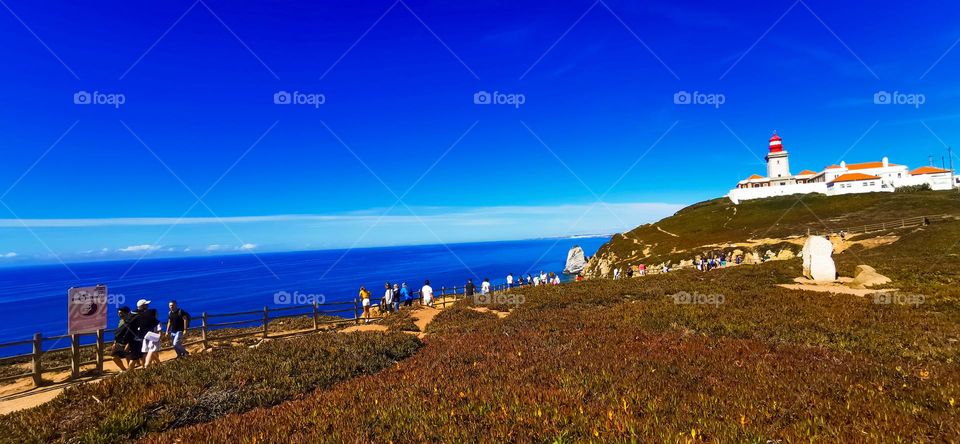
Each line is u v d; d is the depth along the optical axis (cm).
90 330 1459
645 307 1922
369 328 2242
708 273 3462
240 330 2389
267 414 827
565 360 1095
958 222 5647
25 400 1206
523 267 18388
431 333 1841
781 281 2825
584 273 11494
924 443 589
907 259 3772
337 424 732
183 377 1112
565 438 636
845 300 1906
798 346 1208
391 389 941
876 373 926
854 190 12094
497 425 682
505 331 1636
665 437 610
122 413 884
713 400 760
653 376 921
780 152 14425
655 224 12706
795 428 643
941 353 1104
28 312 10456
